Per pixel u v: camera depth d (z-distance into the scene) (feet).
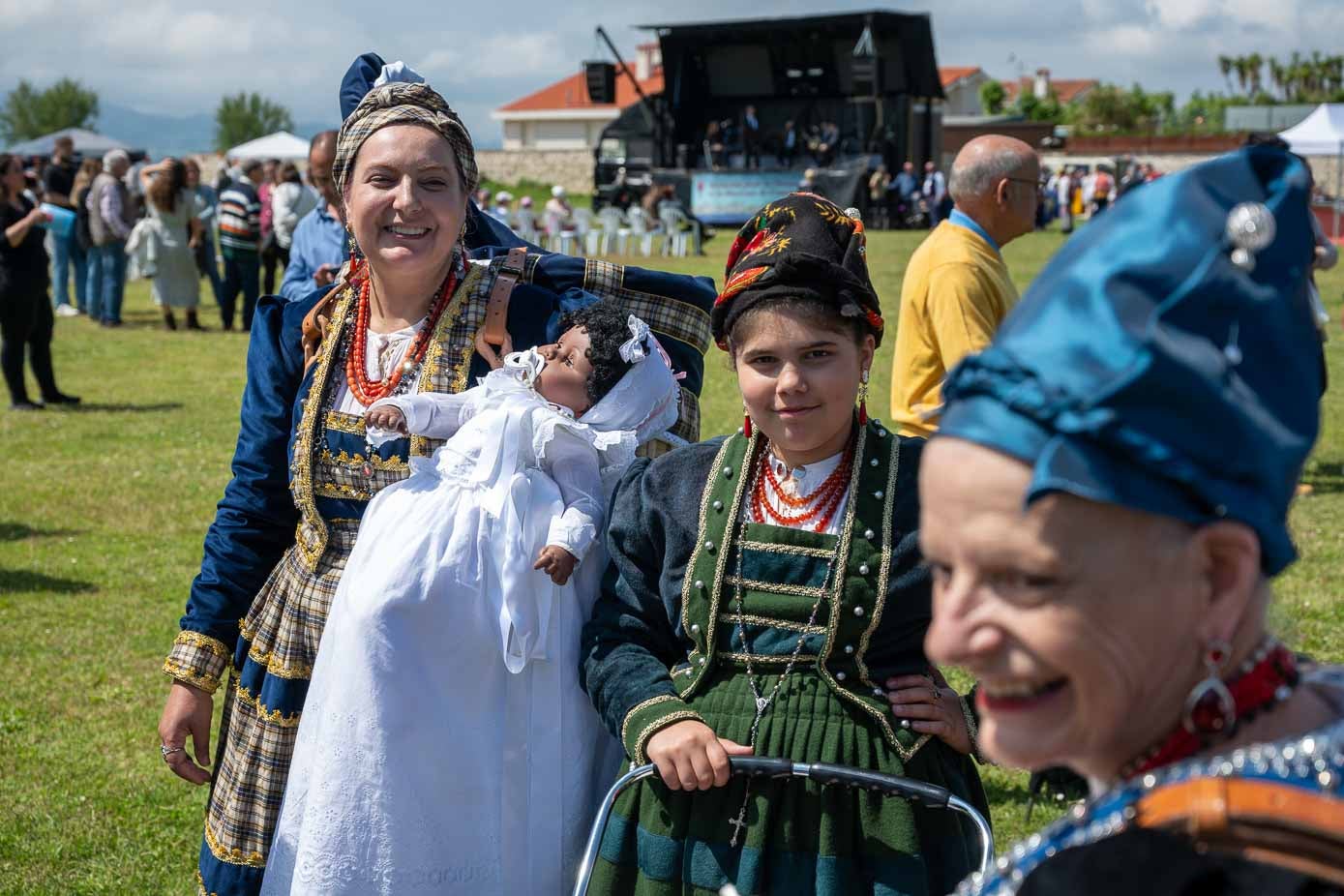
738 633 7.64
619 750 9.24
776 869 7.27
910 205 107.76
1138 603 3.41
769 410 7.43
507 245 11.16
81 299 61.57
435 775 8.40
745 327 7.43
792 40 106.42
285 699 9.07
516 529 8.49
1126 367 3.23
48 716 17.19
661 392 9.16
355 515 9.20
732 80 111.04
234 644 9.59
